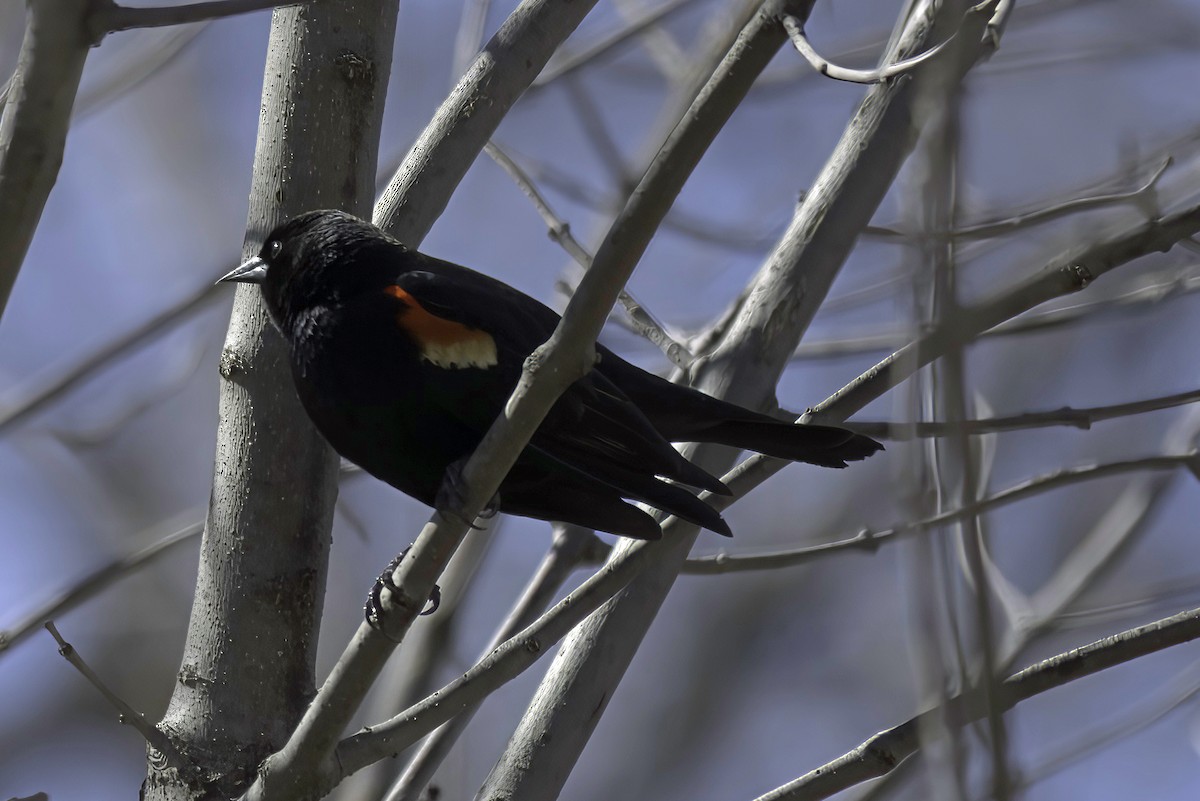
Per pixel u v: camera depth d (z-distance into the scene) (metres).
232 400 8.71
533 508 8.35
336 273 8.41
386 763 10.39
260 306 8.84
